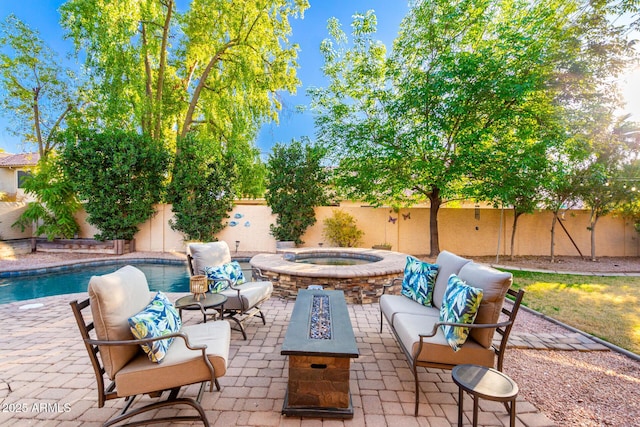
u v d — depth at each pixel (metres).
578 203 10.76
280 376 2.98
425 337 2.50
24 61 12.16
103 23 10.04
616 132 9.64
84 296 5.86
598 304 5.43
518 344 3.74
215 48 13.12
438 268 3.64
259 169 13.77
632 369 3.17
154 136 12.63
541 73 8.15
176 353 2.33
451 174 8.77
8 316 4.72
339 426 2.28
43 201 11.18
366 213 12.35
